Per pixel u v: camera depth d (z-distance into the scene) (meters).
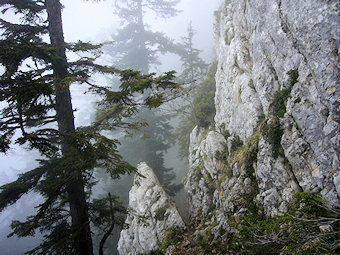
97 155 5.66
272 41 9.68
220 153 13.45
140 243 13.90
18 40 6.05
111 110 8.88
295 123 7.50
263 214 8.08
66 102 7.71
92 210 7.82
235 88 13.75
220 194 11.62
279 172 7.79
